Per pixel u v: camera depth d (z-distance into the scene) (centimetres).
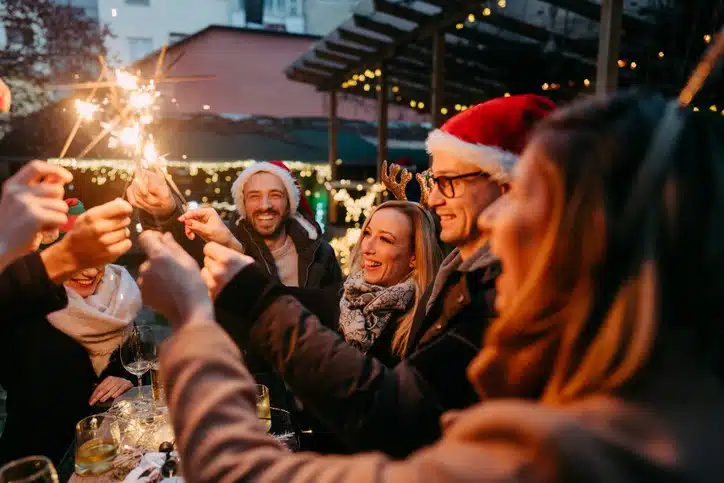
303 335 92
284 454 59
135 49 1490
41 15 953
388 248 168
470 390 96
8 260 89
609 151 47
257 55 1276
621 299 44
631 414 43
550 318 50
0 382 201
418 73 799
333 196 1012
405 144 1088
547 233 49
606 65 310
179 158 944
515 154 117
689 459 40
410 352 123
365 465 51
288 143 1051
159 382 176
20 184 96
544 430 40
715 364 45
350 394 91
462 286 105
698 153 45
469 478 41
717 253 43
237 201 288
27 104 931
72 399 202
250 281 94
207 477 57
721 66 277
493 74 637
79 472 138
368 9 580
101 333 207
